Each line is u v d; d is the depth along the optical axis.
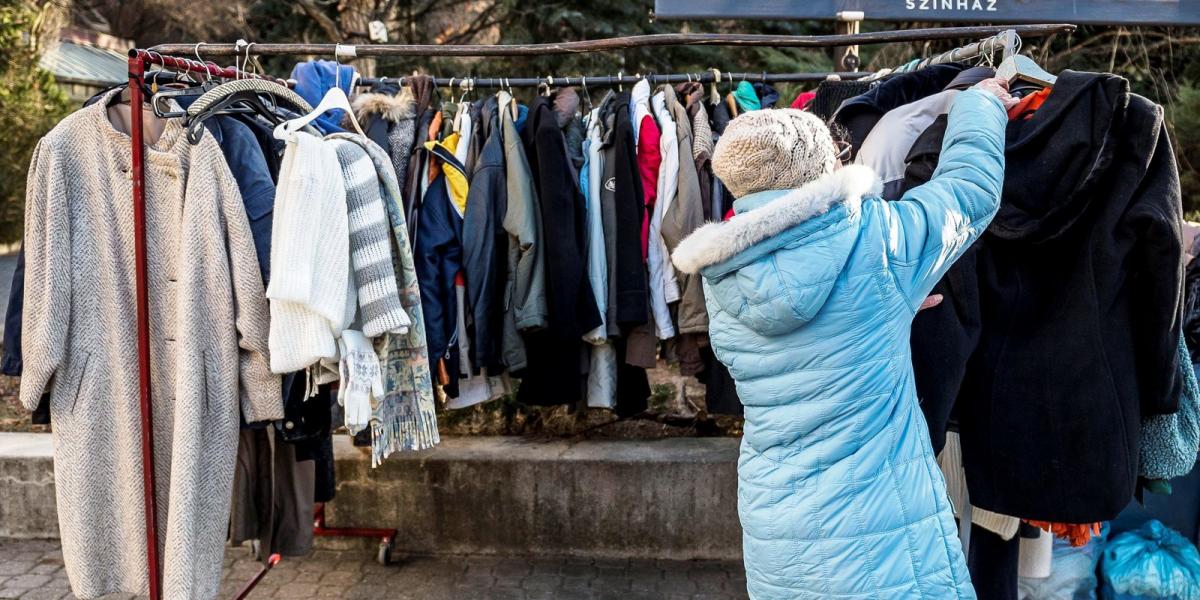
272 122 2.44
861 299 1.75
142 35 13.71
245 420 2.34
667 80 3.12
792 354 1.78
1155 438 2.21
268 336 2.29
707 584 3.30
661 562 3.48
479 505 3.51
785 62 7.29
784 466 1.83
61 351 2.28
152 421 2.31
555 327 2.83
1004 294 2.10
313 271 2.14
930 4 3.14
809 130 1.80
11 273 6.80
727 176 1.83
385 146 2.88
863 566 1.77
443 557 3.52
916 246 1.77
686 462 3.45
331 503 3.55
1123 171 1.99
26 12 8.09
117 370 2.34
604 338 2.95
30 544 3.57
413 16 8.76
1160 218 1.93
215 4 9.27
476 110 3.05
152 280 2.31
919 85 2.51
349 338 2.27
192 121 2.13
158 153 2.27
